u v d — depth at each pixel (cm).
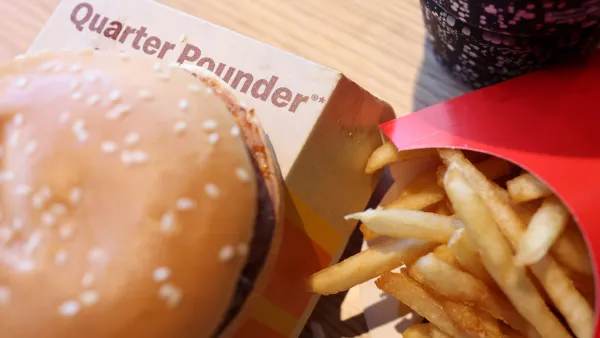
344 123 26
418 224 22
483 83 28
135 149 20
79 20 29
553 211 20
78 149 20
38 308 19
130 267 19
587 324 20
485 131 23
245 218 20
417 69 30
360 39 31
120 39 28
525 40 22
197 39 27
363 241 28
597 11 20
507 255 20
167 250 19
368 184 28
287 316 25
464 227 21
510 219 21
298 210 24
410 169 26
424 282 22
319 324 28
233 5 33
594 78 23
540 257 20
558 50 23
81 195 19
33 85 21
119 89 21
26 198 19
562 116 22
